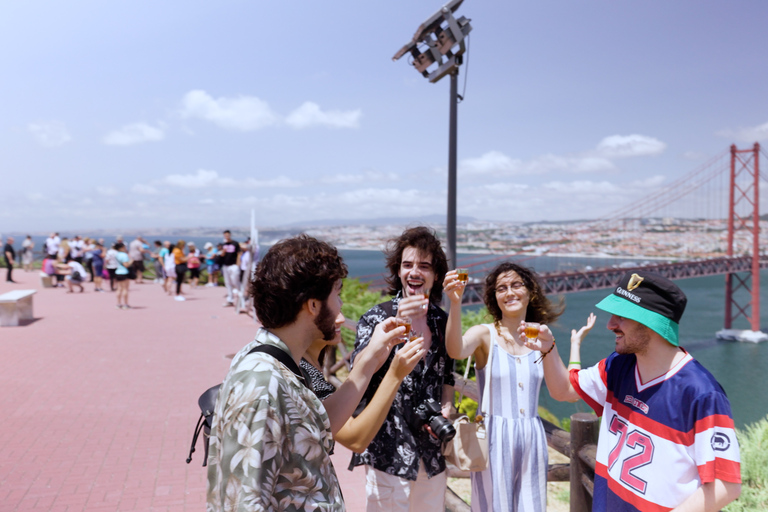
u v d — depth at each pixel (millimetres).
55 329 10258
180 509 3389
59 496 3539
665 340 1483
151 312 12648
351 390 1452
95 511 3342
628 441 1531
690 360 1461
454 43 5930
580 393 1769
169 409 5461
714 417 1339
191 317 11883
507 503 2211
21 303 11281
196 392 6090
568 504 3926
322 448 1257
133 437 4660
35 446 4418
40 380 6539
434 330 2264
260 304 1301
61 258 19438
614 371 1653
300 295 1271
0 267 27641
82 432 4770
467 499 3939
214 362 7617
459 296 2141
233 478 1102
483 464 2129
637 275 1500
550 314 2406
